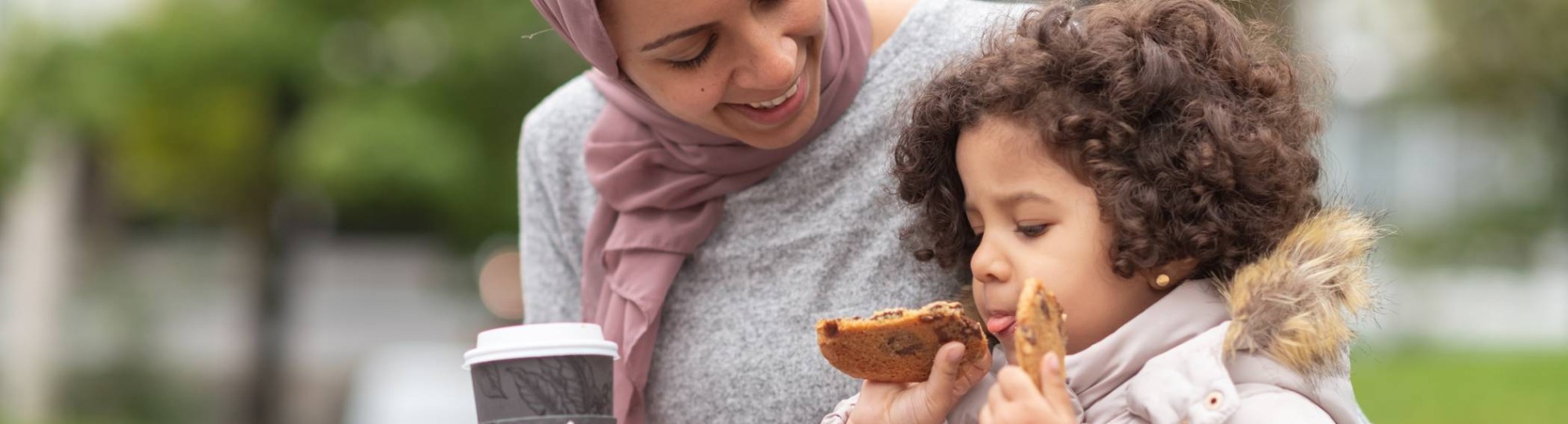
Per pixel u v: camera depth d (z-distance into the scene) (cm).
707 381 231
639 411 239
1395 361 1095
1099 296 188
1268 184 188
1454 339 1298
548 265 257
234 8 900
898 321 181
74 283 1340
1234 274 187
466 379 916
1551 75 1162
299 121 931
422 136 864
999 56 199
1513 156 1307
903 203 218
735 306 231
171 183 1058
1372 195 234
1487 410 842
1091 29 196
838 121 227
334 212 1144
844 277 225
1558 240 1422
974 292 198
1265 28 214
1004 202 192
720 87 204
